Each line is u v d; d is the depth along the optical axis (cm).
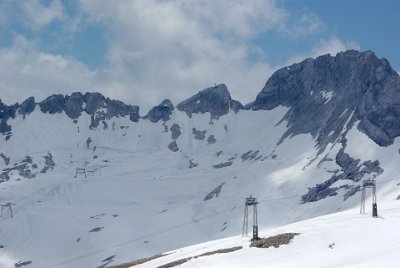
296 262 8338
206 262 9012
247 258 8925
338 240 9212
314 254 8675
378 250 8462
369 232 9506
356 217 11681
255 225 11125
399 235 9256
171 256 11688
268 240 9775
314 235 9588
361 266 7462
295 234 9838
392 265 7400
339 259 8238
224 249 10119
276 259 8688
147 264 11394
